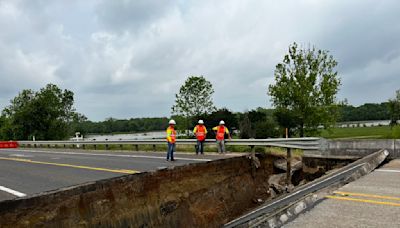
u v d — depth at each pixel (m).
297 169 11.36
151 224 5.02
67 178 10.41
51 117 61.38
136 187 4.86
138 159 15.76
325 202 5.35
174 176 5.85
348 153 11.19
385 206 5.07
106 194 4.29
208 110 47.31
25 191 8.53
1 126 62.53
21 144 37.91
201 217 6.37
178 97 46.94
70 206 3.79
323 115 24.14
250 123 41.47
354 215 4.66
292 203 5.02
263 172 9.99
